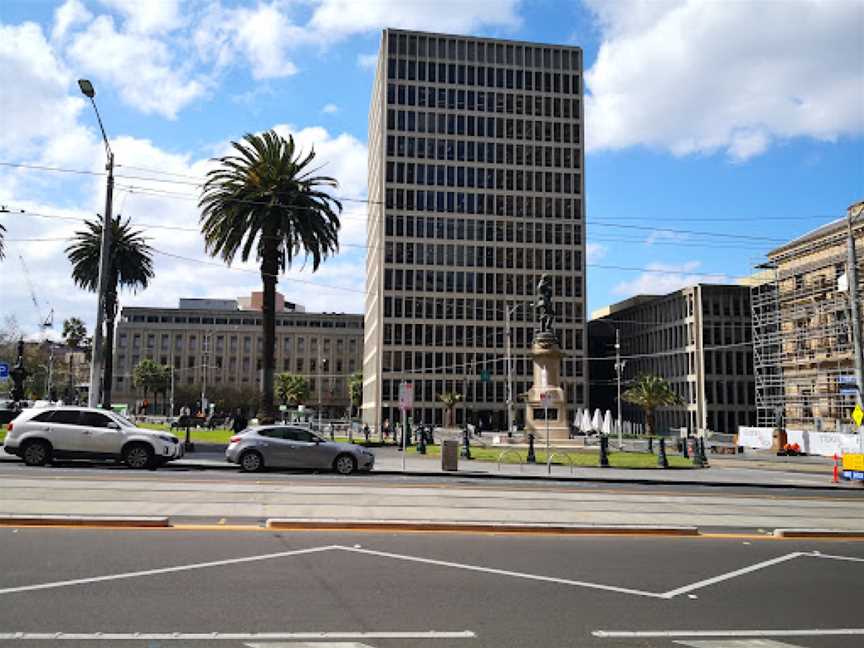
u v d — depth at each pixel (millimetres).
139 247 52375
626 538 12266
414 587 8219
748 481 26781
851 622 7398
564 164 108438
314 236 38188
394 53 107062
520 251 105938
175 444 22922
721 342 94938
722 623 7234
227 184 36906
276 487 17250
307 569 8891
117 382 141500
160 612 6891
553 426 43750
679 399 77250
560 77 110250
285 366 147625
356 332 150750
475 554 10258
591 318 134375
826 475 33250
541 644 6359
